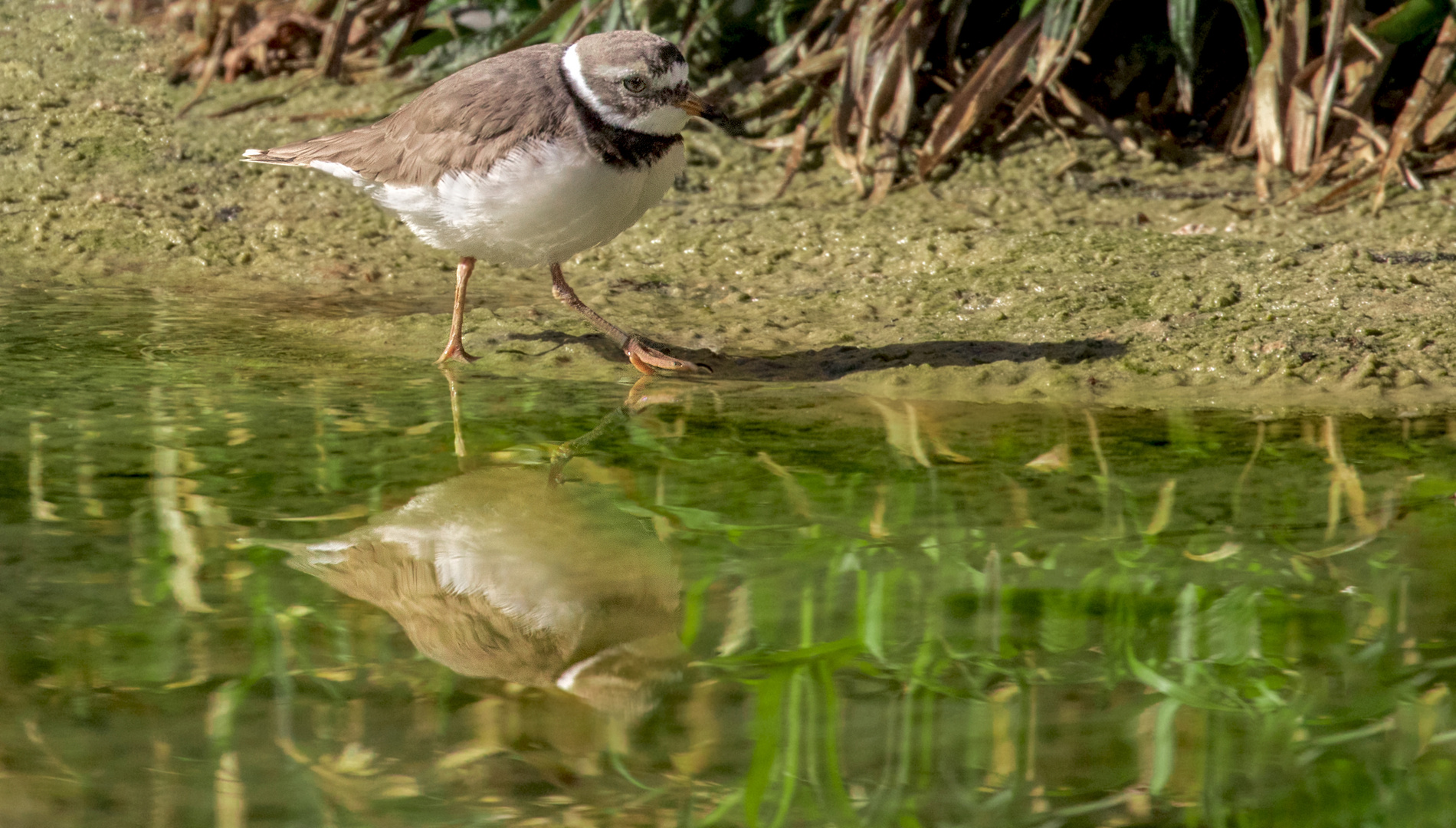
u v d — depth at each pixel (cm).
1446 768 426
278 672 473
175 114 1498
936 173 1354
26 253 1171
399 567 564
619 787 414
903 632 511
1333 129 1341
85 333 946
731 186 1355
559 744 436
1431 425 782
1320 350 906
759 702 462
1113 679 479
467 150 837
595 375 904
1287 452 728
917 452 732
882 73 1361
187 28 1739
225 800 400
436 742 434
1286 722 453
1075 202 1286
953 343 964
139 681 463
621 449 732
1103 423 793
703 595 543
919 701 464
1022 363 920
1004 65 1362
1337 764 432
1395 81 1391
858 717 455
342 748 429
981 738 443
